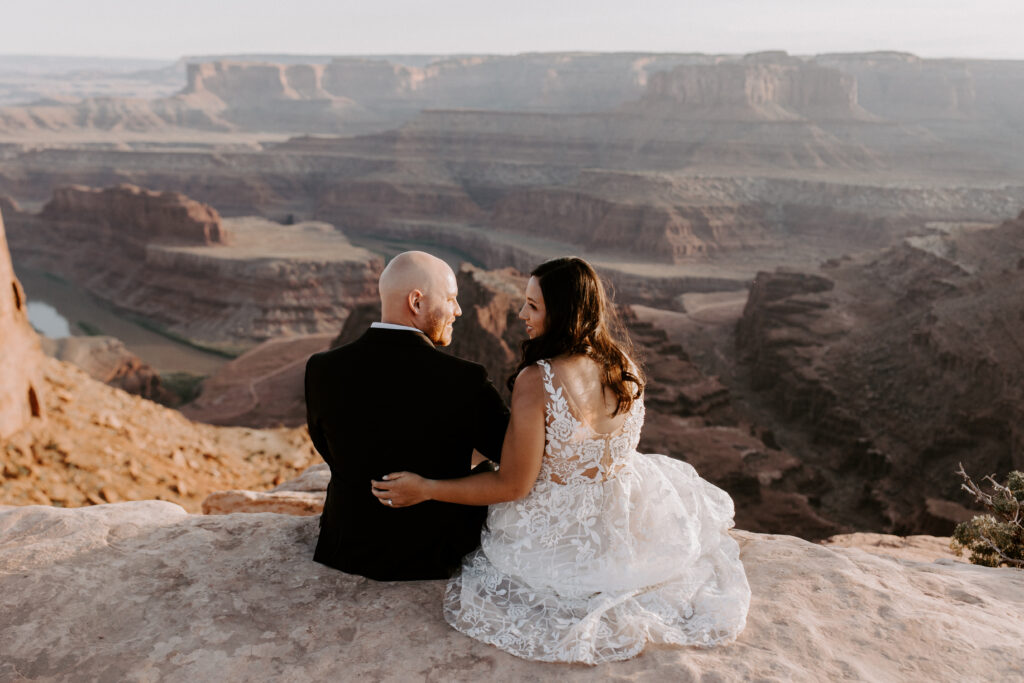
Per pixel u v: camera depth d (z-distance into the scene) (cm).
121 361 8125
